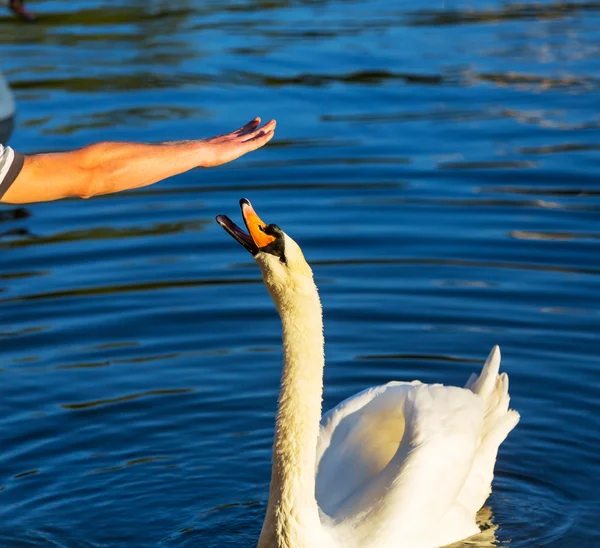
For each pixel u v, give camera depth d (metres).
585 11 22.95
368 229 11.89
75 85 17.69
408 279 10.74
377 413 7.43
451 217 12.15
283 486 6.33
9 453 7.99
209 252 11.45
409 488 6.89
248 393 8.86
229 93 16.95
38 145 14.41
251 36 20.69
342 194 12.85
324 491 7.14
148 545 6.99
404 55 19.17
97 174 4.99
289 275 6.07
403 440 7.17
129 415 8.52
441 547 7.07
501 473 7.98
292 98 16.67
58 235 11.98
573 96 16.66
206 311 10.21
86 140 14.55
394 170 13.56
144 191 13.28
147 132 14.87
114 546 6.97
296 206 12.54
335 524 6.78
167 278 10.84
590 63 18.61
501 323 9.89
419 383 7.65
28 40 20.98
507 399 7.94
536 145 14.41
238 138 5.27
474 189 12.91
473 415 7.43
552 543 7.10
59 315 10.10
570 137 14.69
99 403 8.66
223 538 7.09
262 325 9.97
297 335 6.21
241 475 7.84
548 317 9.94
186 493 7.60
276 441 6.34
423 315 10.05
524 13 22.80
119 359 9.34
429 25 21.55
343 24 21.62
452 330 9.79
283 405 6.30
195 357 9.40
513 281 10.65
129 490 7.61
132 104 16.48
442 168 13.59
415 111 16.00
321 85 17.36
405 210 12.37
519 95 16.77
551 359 9.27
